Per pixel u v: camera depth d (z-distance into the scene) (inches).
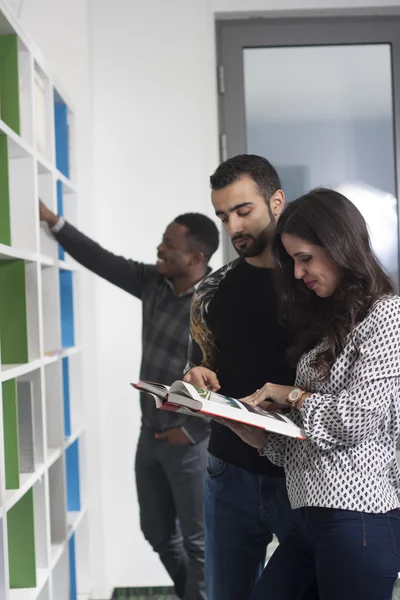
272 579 66.3
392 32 142.1
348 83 142.9
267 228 73.8
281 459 68.6
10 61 90.1
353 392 60.7
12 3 131.4
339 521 61.1
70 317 125.0
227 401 63.6
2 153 83.5
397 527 61.8
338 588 60.7
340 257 62.2
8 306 89.3
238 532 76.5
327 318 66.4
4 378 75.9
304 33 142.5
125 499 135.3
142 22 136.7
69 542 117.4
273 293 74.2
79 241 108.8
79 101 132.2
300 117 143.2
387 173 143.0
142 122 137.0
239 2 138.4
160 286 108.0
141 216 136.9
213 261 136.6
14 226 94.8
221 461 76.4
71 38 131.6
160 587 135.3
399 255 142.8
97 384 132.8
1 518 72.4
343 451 62.2
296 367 70.1
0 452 73.2
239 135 143.0
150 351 106.6
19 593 86.7
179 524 112.1
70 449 125.6
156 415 105.1
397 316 61.2
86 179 132.8
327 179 143.4
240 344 75.2
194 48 136.5
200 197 136.9
